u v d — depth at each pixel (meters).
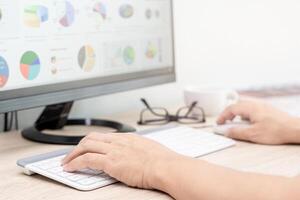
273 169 0.72
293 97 1.34
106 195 0.62
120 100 1.27
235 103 1.02
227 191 0.56
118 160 0.65
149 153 0.65
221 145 0.84
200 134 0.90
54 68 0.88
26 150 0.85
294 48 1.71
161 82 1.12
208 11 1.46
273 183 0.56
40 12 0.85
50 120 1.01
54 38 0.87
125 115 1.19
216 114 1.14
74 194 0.62
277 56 1.66
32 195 0.62
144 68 1.07
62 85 0.89
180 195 0.58
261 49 1.62
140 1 1.05
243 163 0.75
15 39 0.81
